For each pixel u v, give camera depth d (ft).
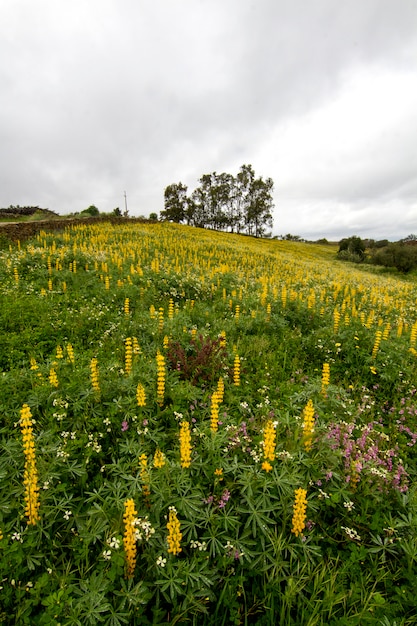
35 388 13.19
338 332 23.27
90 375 13.96
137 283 34.99
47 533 8.14
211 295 34.47
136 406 12.65
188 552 8.38
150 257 54.54
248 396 15.15
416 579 7.98
